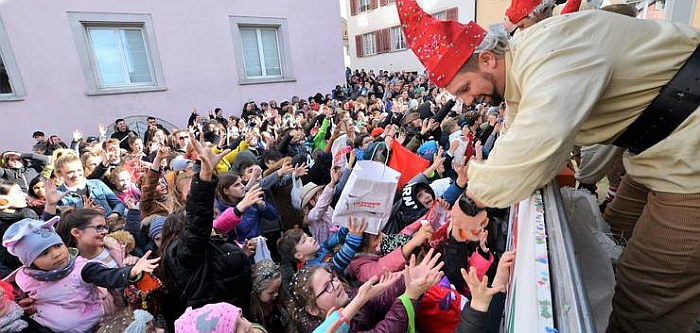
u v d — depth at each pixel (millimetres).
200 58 9859
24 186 4574
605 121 938
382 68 21438
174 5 9320
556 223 740
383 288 1333
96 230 2078
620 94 885
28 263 1709
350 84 15930
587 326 466
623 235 1402
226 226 2232
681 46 869
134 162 4277
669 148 891
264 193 2986
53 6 7965
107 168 3932
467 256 1683
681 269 908
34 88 8000
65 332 1751
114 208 3396
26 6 7723
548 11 1685
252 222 2740
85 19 8320
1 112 7758
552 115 786
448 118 5406
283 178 3230
